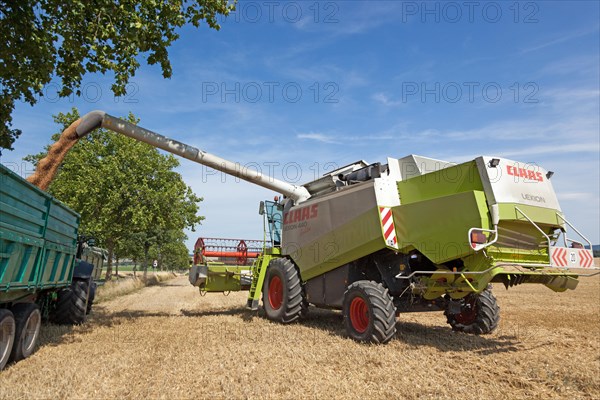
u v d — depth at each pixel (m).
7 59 6.84
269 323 8.95
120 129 8.68
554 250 5.88
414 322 9.28
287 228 9.56
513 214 6.02
